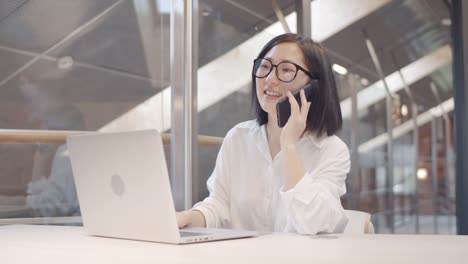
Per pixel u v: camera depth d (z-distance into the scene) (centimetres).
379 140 486
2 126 306
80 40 331
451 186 494
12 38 311
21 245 148
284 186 187
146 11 349
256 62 223
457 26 464
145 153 149
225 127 373
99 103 335
